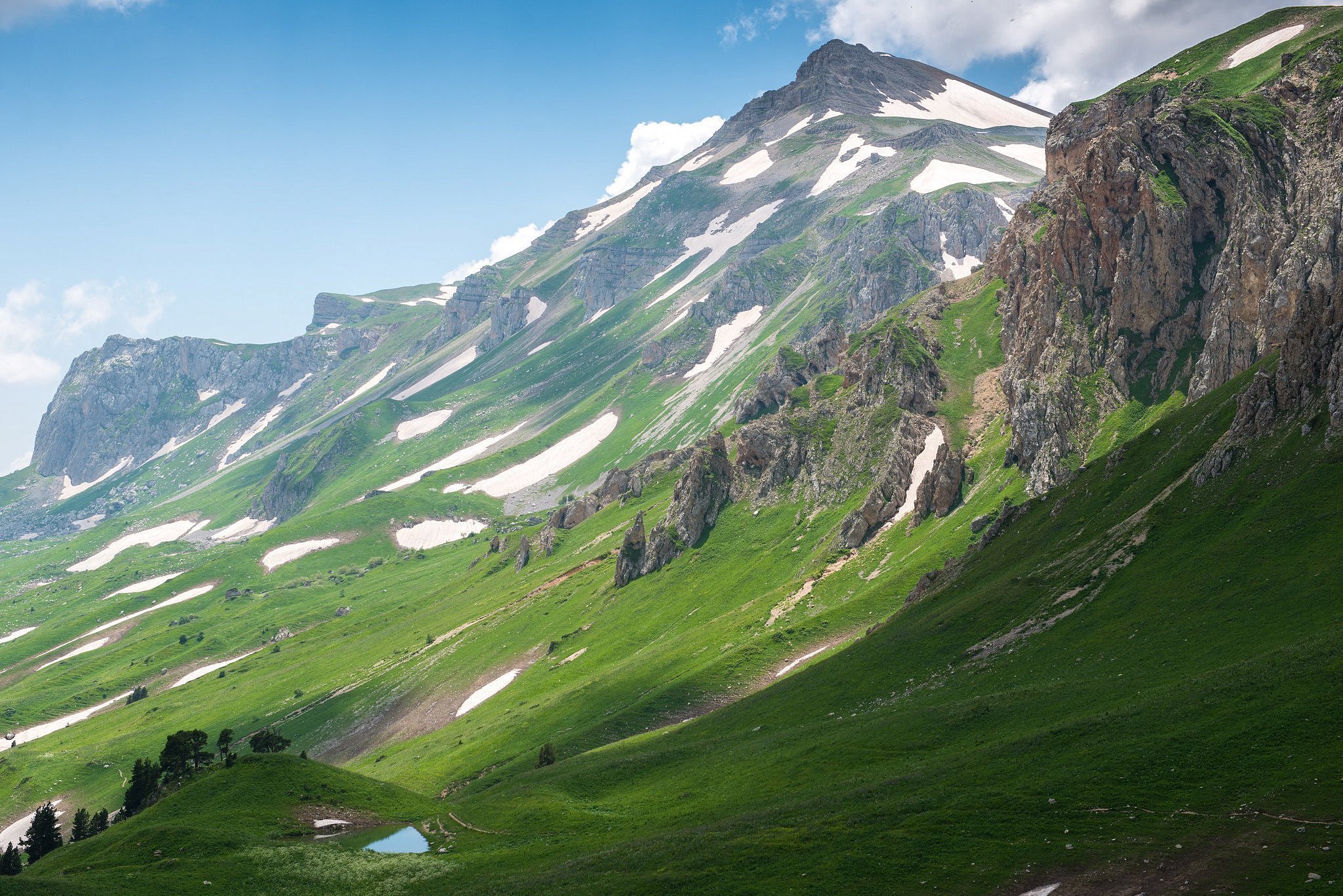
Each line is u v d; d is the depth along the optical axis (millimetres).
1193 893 59000
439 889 98438
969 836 75812
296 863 110125
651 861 89500
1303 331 136625
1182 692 92062
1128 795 75875
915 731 116188
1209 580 119750
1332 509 116750
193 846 117375
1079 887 63719
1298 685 83062
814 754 120812
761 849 83625
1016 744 95312
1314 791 67500
